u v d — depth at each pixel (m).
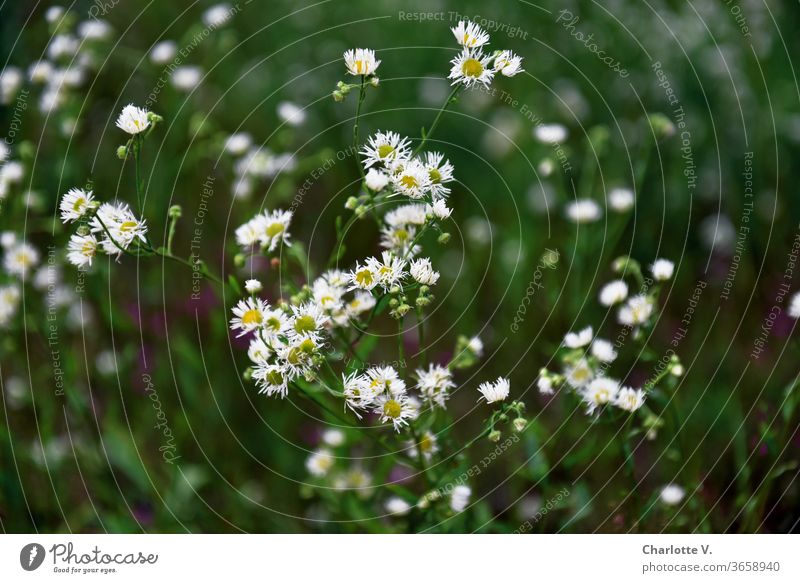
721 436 0.89
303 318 0.72
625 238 0.99
